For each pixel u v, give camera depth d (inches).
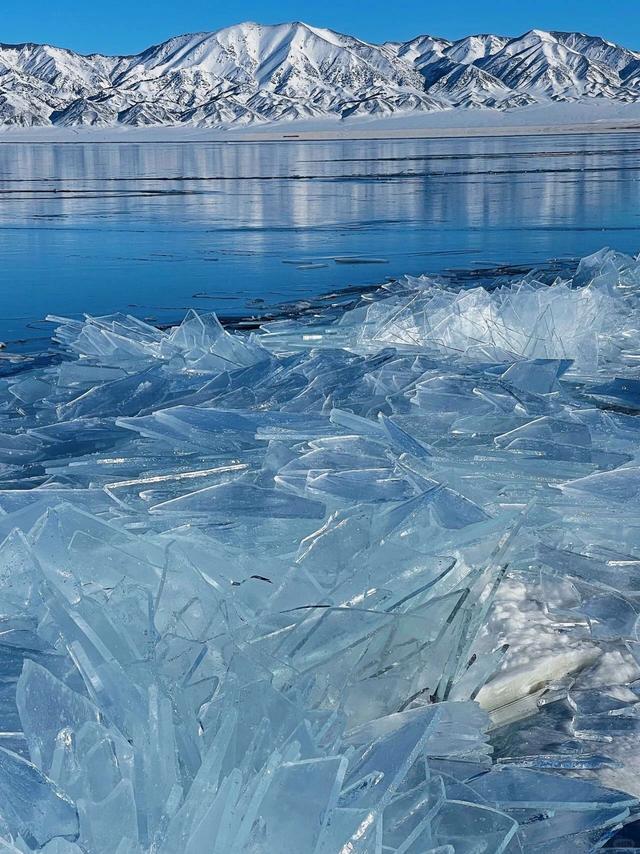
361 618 74.7
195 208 717.9
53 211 704.4
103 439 134.5
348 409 144.3
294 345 210.1
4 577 77.4
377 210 674.2
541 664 81.1
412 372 163.0
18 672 62.9
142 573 79.7
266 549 90.4
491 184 925.8
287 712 60.4
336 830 50.1
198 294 320.2
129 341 206.5
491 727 75.6
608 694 78.8
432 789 58.6
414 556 85.0
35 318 277.1
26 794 50.3
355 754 60.7
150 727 54.7
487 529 89.8
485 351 194.5
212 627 73.7
